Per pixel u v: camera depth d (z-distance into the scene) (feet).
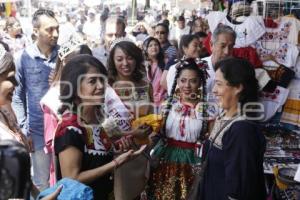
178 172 8.79
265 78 11.51
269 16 12.25
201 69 9.38
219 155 6.42
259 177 6.22
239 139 6.13
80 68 6.57
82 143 6.39
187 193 8.68
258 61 11.68
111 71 9.68
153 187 8.96
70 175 6.23
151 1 39.81
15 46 22.31
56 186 5.16
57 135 6.36
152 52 14.75
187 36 13.88
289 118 12.00
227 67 6.50
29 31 26.48
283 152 11.24
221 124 6.63
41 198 4.99
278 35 11.78
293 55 11.70
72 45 9.18
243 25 11.78
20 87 11.25
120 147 8.19
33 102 11.20
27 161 3.90
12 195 3.74
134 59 9.66
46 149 9.29
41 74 11.22
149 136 8.73
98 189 6.82
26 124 11.25
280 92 11.70
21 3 31.24
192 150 8.75
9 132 6.94
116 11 33.35
